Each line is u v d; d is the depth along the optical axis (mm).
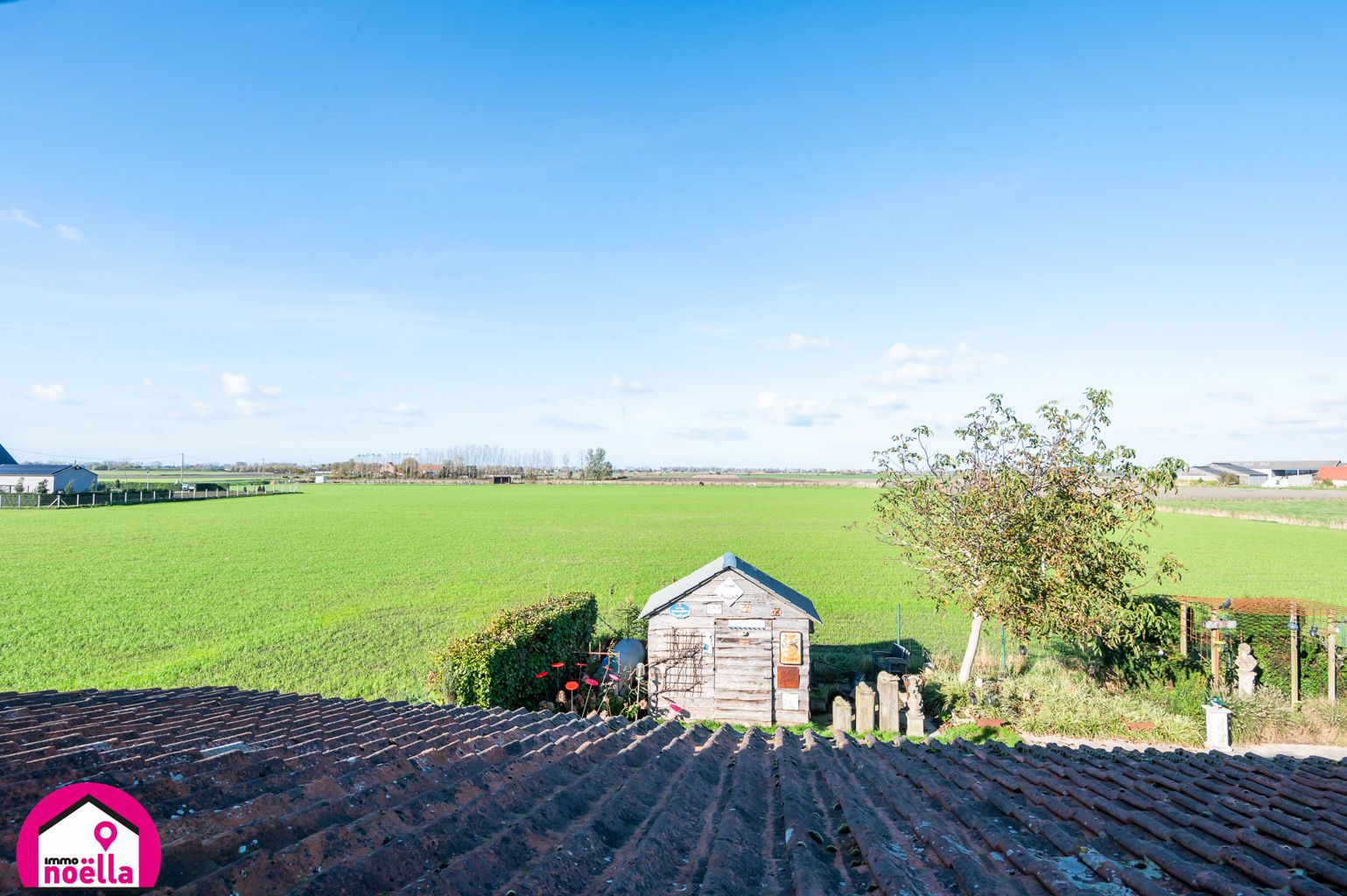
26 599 31719
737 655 19844
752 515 84625
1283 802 6516
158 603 31703
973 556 19281
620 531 65438
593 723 10070
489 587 36750
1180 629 20562
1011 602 18000
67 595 32781
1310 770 8398
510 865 4086
